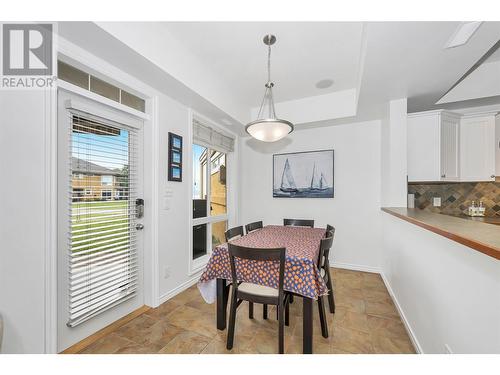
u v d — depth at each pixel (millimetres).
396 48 1593
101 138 1784
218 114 2869
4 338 1147
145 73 1875
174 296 2354
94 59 1626
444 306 1154
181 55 2039
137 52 1601
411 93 2322
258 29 1852
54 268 1325
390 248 2438
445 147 2480
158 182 2164
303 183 3523
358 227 3191
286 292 1567
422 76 1979
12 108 1176
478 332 877
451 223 1235
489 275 818
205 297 1745
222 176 3662
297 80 2689
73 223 1568
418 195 2996
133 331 1745
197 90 2260
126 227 1956
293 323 1861
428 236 1372
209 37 1955
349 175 3246
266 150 3814
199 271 2799
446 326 1131
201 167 3137
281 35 1924
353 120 3105
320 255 1662
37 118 1269
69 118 1557
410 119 2553
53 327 1316
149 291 2127
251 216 3932
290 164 3621
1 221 1135
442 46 1565
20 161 1200
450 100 2504
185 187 2557
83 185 1646
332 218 3350
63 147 1522
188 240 2602
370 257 3119
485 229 1036
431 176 2459
